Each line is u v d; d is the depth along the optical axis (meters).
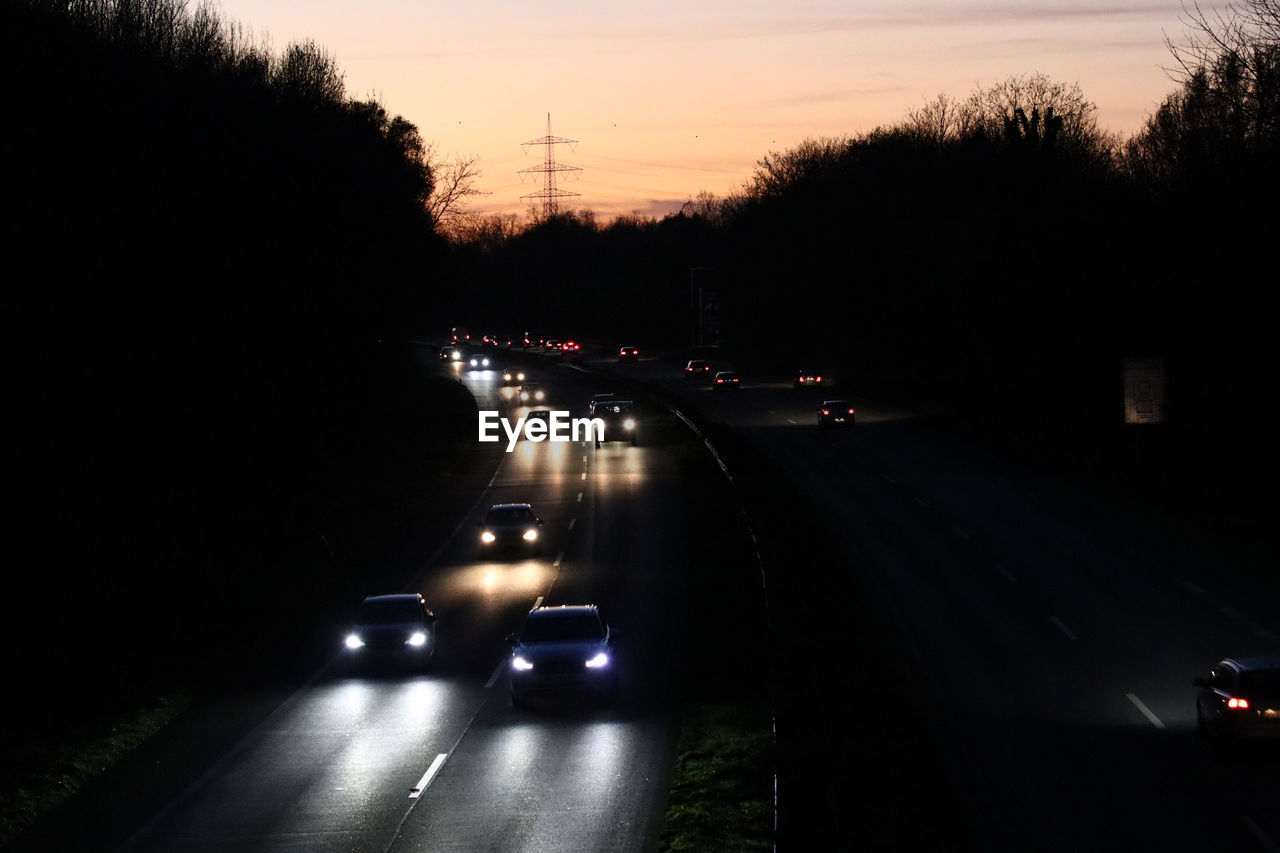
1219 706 19.20
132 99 42.16
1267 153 47.50
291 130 57.97
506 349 170.88
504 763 20.25
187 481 44.56
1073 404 67.44
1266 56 47.75
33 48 37.03
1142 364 53.28
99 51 41.97
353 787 19.06
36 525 35.81
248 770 20.20
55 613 31.45
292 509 49.66
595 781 19.06
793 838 15.54
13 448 35.88
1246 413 50.06
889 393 97.06
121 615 32.16
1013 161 85.00
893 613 30.80
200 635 31.22
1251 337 48.97
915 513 46.09
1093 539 40.31
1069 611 30.64
